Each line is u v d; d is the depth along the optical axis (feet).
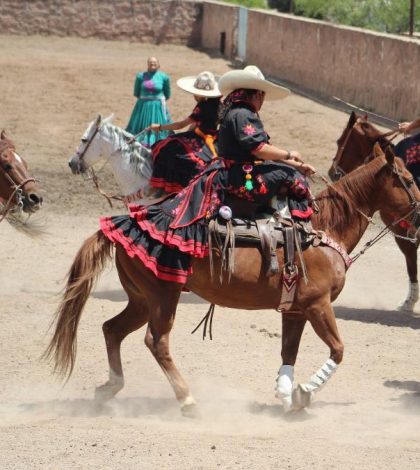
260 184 38.14
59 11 191.62
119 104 130.31
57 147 105.60
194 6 193.47
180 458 32.45
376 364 47.75
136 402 41.24
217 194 38.27
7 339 49.47
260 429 37.11
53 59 166.91
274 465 31.86
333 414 39.88
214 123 51.60
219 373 45.60
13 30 190.70
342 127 116.78
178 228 37.83
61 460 32.22
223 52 181.68
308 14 166.50
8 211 54.85
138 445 33.86
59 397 41.73
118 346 40.57
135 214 38.52
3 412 39.42
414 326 55.21
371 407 41.09
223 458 32.53
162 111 90.38
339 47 132.87
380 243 76.18
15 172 54.13
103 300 58.13
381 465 32.24
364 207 41.55
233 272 38.14
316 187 88.33
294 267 38.37
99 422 37.52
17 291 59.11
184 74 155.12
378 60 121.39
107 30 192.65
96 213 81.61
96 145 56.95
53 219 79.05
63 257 68.18
